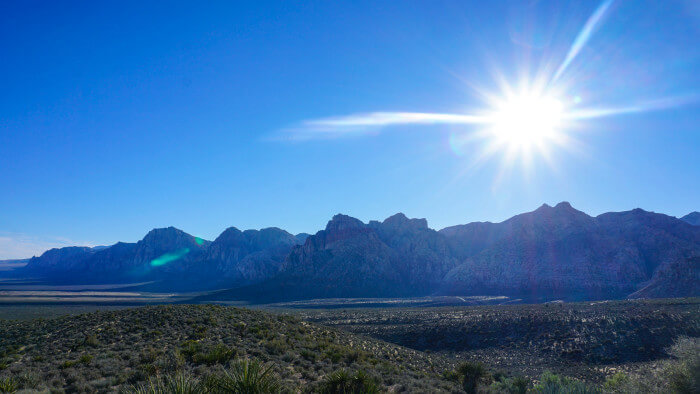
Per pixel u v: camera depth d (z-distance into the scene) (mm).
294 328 41000
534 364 41438
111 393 15805
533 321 57375
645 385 17969
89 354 24016
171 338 29953
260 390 9156
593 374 35469
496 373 33219
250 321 40000
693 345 16984
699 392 15438
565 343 47688
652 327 48656
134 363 21734
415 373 27094
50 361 23078
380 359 31141
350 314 91375
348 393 13680
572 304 82562
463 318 67188
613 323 51500
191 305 46375
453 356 48000
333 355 27688
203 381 9656
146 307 44188
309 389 16609
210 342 28734
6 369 20516
